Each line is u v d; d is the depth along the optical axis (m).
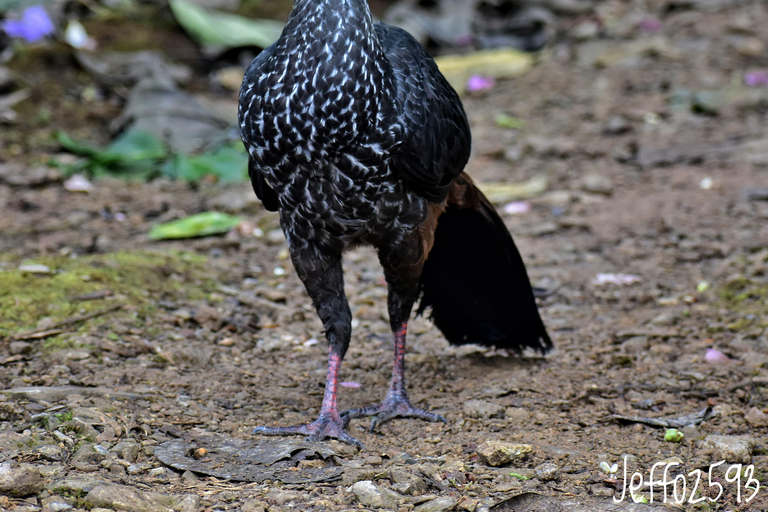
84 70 17.73
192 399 8.01
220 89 18.59
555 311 10.52
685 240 12.36
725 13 22.41
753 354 8.94
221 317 10.01
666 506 6.20
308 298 10.94
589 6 23.48
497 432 7.55
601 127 17.12
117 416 7.29
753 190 13.67
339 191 7.09
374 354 9.52
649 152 15.71
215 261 11.80
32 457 6.50
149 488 6.18
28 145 15.60
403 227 7.50
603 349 9.40
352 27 6.75
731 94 17.83
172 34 19.80
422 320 10.48
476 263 8.87
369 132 6.90
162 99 16.55
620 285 11.20
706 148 15.69
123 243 12.21
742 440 7.05
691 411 7.93
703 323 9.96
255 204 13.91
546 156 16.02
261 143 7.05
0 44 17.84
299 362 9.23
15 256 11.31
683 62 19.84
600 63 20.25
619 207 13.72
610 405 8.10
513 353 9.44
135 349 8.88
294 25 6.87
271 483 6.45
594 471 6.82
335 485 6.45
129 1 20.73
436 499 6.14
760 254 11.48
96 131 16.45
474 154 16.22
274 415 7.88
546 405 8.13
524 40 22.11
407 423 7.82
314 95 6.74
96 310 9.57
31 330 9.02
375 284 11.45
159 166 15.17
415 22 21.20
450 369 9.15
